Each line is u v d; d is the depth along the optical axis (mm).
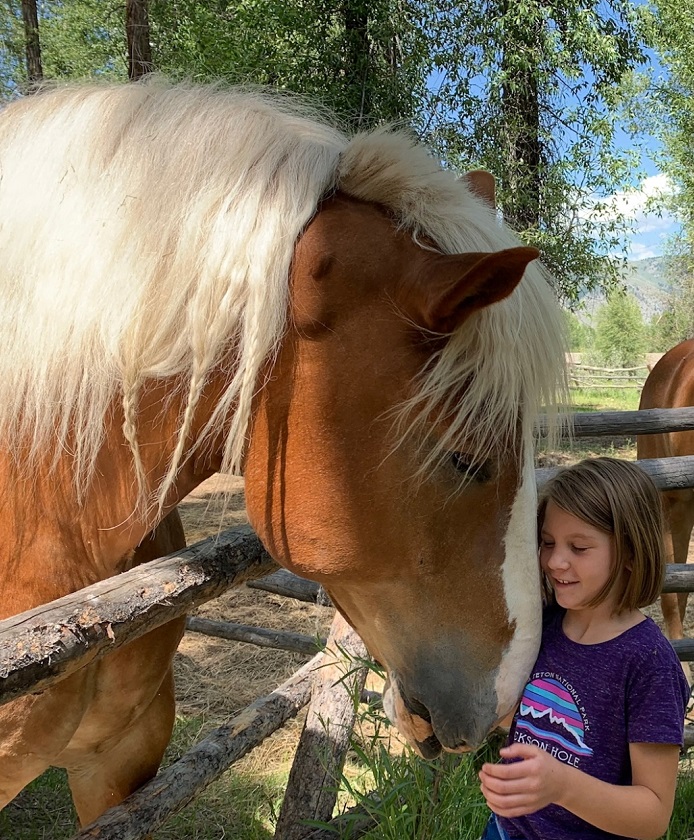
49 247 1227
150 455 1277
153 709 1687
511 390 1097
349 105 7680
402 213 1188
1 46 10875
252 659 3918
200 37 8047
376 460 1136
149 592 1187
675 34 12828
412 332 1119
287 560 1218
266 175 1187
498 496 1160
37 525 1327
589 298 8945
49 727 1377
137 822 1542
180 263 1163
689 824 2332
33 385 1255
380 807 1713
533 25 7832
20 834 2555
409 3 7957
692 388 4230
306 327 1146
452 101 8188
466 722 1169
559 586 1311
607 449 9234
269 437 1189
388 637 1233
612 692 1259
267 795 2742
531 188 8336
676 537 4012
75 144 1266
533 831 1336
